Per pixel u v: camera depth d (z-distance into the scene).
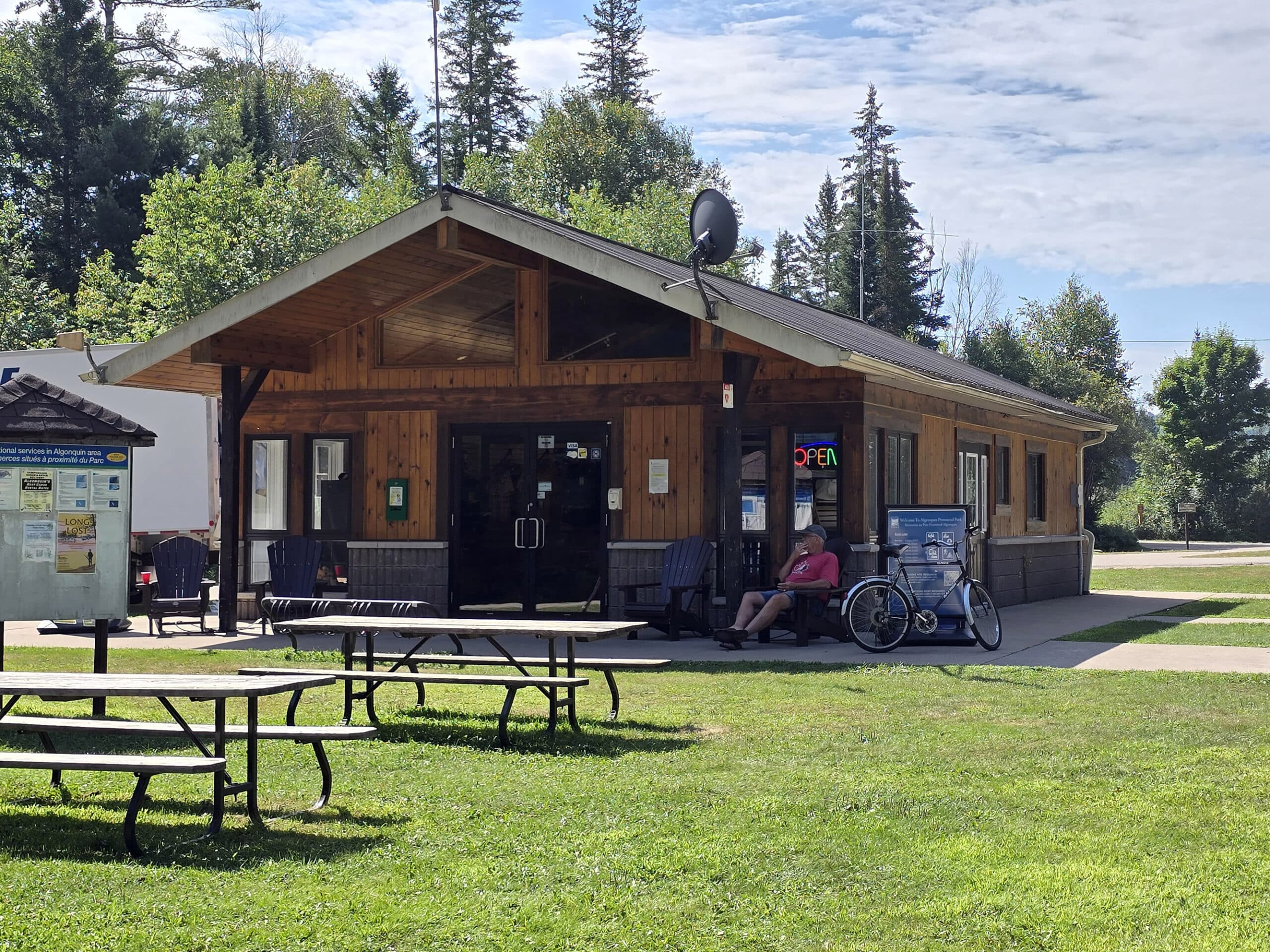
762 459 14.95
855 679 10.73
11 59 46.22
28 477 8.20
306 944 4.54
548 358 15.56
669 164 63.47
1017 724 8.55
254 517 16.67
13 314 38.53
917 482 16.22
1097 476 58.78
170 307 36.38
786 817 6.17
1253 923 4.71
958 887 5.14
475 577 15.81
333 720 9.11
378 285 15.12
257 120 50.47
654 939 4.59
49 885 5.23
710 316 12.74
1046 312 73.44
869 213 70.69
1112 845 5.70
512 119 60.03
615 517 15.26
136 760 5.84
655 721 8.87
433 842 5.84
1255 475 66.88
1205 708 9.14
